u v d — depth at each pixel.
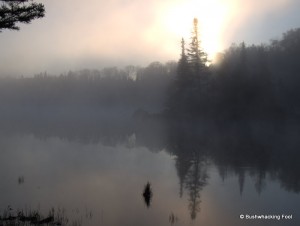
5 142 46.03
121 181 23.91
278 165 29.53
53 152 37.38
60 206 18.09
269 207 18.12
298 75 79.94
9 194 20.42
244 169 28.00
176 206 18.31
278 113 69.88
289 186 22.59
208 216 16.61
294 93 76.56
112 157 34.38
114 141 48.56
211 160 32.38
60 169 27.94
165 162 31.61
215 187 22.45
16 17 13.66
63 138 52.03
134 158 33.81
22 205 18.23
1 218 15.40
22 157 33.69
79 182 23.58
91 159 33.00
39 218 15.59
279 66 85.12
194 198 19.77
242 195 20.48
